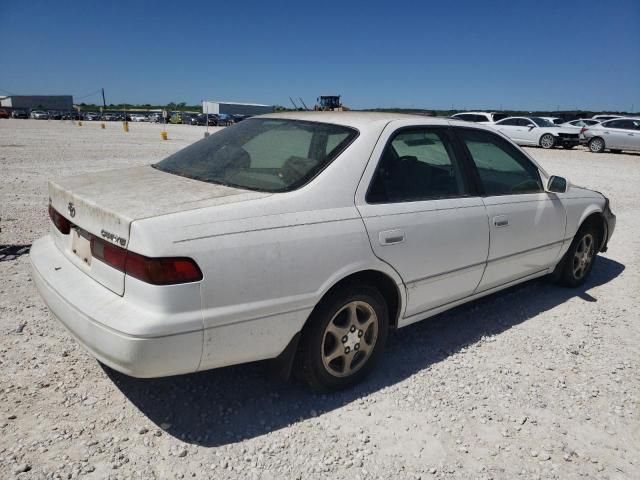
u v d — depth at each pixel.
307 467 2.56
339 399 3.14
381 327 3.28
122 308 2.41
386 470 2.58
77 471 2.42
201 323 2.43
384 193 3.20
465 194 3.77
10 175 11.12
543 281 5.52
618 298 5.14
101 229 2.58
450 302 3.80
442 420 3.00
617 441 2.93
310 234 2.76
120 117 78.38
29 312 4.00
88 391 3.04
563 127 26.34
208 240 2.45
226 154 3.36
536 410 3.16
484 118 27.98
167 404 2.97
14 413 2.79
